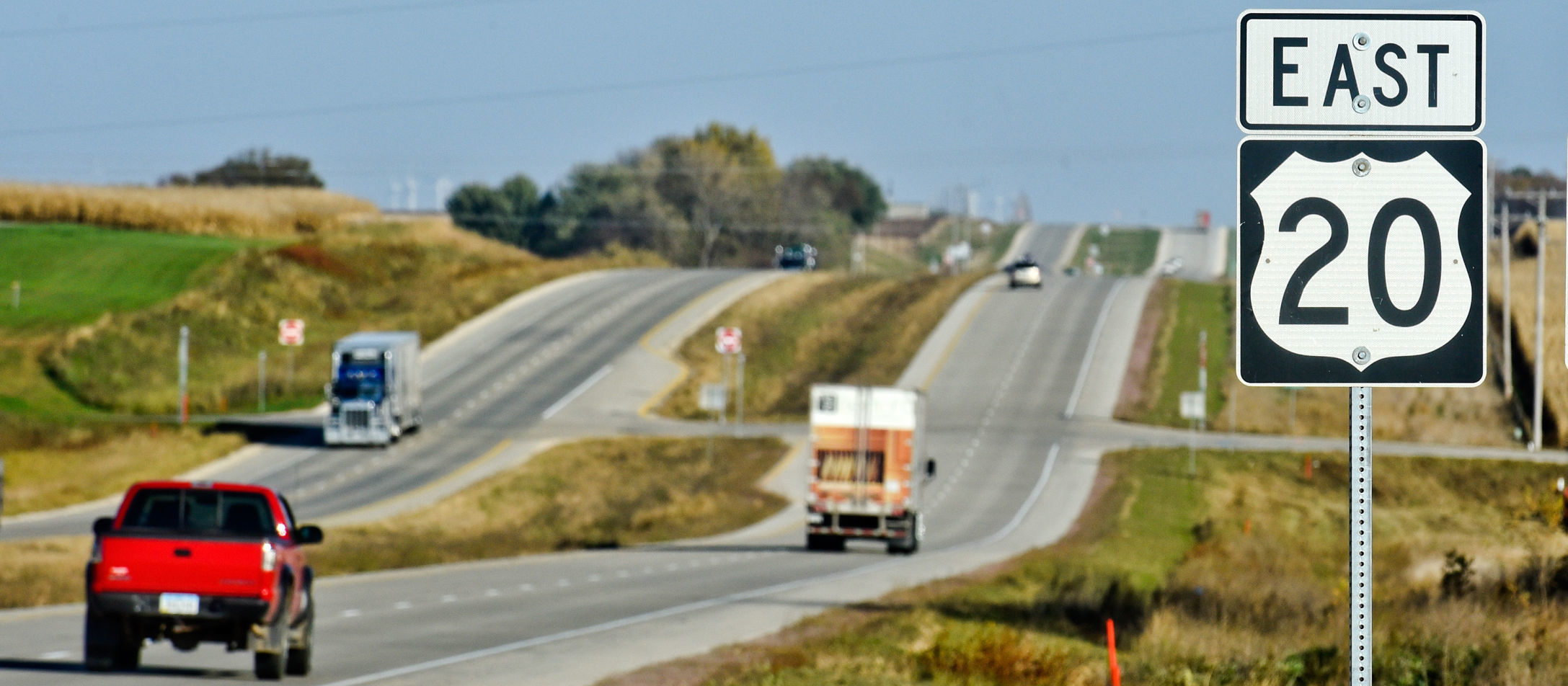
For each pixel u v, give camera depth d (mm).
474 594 126500
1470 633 85375
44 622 94375
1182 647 87812
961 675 79625
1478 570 147250
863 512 182000
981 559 178250
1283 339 25125
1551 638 82875
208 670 74375
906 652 86438
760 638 96312
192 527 69750
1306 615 107938
